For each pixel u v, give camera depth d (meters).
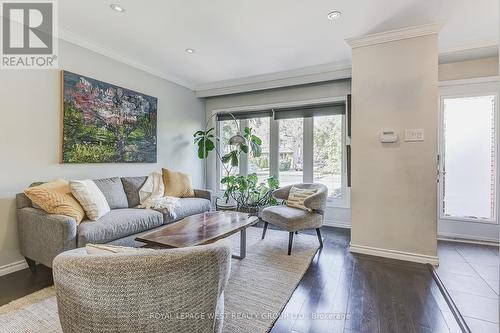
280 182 4.59
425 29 2.58
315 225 3.01
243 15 2.49
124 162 3.47
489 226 3.33
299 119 4.46
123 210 2.86
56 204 2.20
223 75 4.28
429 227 2.60
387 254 2.75
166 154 4.21
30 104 2.53
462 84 3.40
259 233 3.64
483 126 3.37
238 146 4.62
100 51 3.15
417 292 2.04
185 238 2.02
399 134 2.71
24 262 2.46
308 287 2.12
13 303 1.86
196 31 2.80
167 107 4.23
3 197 2.34
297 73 4.04
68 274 0.89
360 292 2.05
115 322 0.88
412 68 2.65
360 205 2.88
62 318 0.96
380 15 2.46
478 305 1.88
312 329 1.62
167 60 3.62
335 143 4.18
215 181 5.14
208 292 0.98
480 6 2.30
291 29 2.76
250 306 1.85
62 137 2.77
